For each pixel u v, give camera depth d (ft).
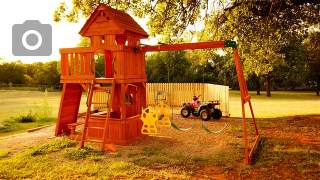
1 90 172.55
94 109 55.42
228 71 121.80
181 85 65.57
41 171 18.48
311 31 54.08
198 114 43.11
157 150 23.93
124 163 19.84
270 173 17.33
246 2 42.06
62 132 32.32
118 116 30.96
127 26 28.60
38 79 224.74
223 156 21.61
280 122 38.01
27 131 34.50
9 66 242.17
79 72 30.25
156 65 104.73
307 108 66.13
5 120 45.03
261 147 24.25
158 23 50.96
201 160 20.51
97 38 29.07
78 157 21.97
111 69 29.81
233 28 47.11
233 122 39.60
